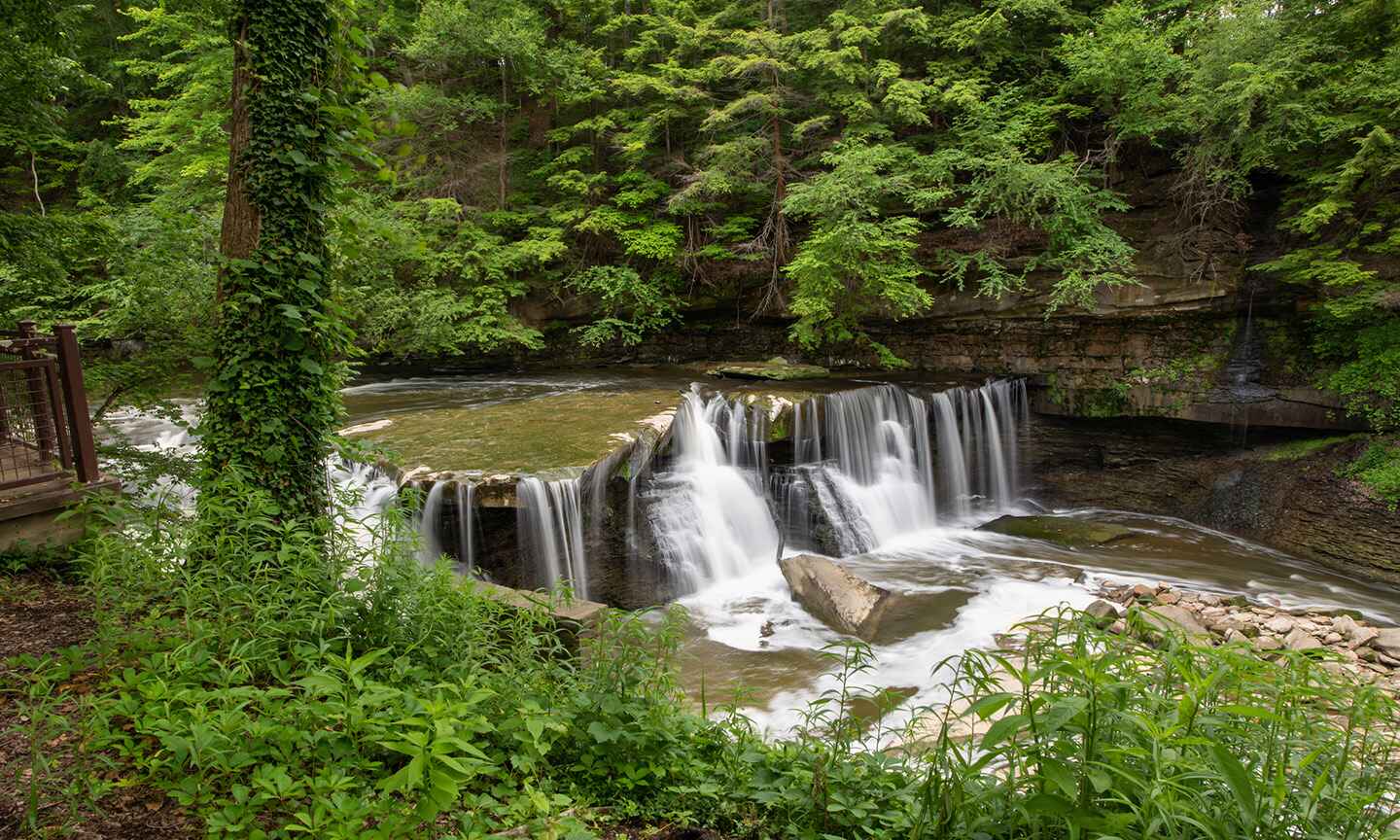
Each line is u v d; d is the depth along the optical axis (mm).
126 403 9359
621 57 20266
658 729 3811
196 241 9211
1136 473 15500
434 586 4492
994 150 15672
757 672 8062
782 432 12625
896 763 3674
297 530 4934
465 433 10609
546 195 19922
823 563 10352
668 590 10195
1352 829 2494
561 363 19750
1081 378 15773
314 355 5887
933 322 16969
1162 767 2312
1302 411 13844
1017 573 11531
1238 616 9781
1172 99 14789
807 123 16328
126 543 4367
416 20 17969
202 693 2881
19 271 8836
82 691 3621
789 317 18141
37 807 2750
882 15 16531
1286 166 13914
